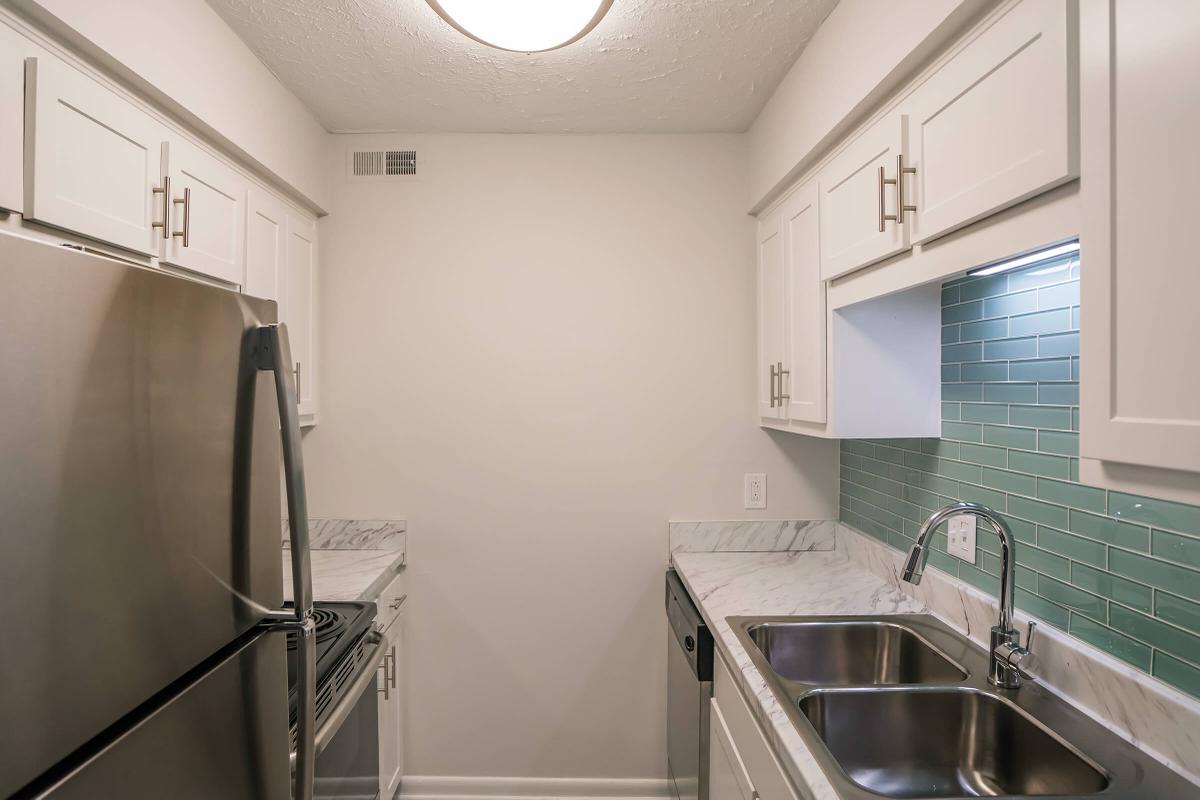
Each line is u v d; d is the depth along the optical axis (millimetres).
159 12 1336
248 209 1817
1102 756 1012
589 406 2383
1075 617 1225
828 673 1618
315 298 2324
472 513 2373
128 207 1297
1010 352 1423
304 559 791
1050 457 1295
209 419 678
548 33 1540
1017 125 940
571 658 2381
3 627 449
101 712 529
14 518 458
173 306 622
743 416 2398
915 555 1254
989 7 1010
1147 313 678
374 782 1803
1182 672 1003
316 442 2363
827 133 1594
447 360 2367
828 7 1571
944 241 1170
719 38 1718
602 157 2377
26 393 467
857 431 1718
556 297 2375
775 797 1122
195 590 651
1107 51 729
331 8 1567
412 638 2367
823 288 1755
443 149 2361
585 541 2385
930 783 1230
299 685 800
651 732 2383
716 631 1611
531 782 2367
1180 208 641
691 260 2385
